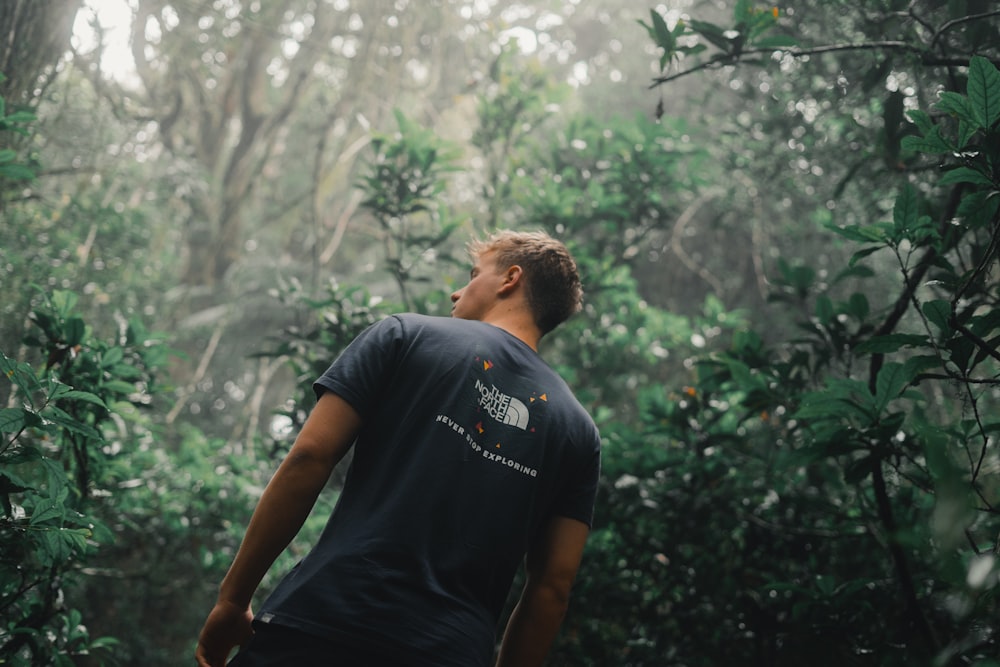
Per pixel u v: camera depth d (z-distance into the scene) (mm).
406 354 1622
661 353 5496
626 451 3777
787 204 6680
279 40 11203
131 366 2541
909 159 2943
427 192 3975
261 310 11367
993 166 1771
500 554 1551
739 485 3637
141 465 4531
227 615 1491
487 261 1903
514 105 4707
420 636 1418
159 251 8945
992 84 1683
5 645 2131
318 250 6715
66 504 2295
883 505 2221
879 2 2734
